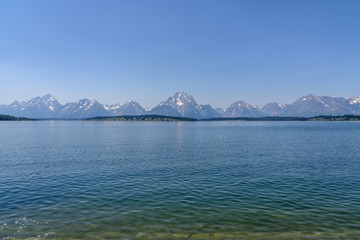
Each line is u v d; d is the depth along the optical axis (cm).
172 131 18162
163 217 2211
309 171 4119
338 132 15762
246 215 2253
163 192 2939
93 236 1877
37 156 5759
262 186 3197
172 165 4669
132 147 7669
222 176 3762
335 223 2089
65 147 7619
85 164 4759
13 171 4106
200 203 2562
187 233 1930
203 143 8938
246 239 1841
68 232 1938
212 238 1853
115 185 3250
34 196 2778
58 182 3400
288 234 1914
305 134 13975
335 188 3095
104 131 18038
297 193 2892
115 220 2148
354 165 4656
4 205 2492
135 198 2717
